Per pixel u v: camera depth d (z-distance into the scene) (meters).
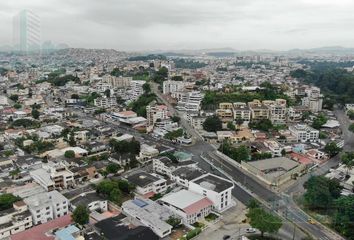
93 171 179.12
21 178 172.25
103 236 116.69
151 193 159.38
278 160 199.00
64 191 161.25
